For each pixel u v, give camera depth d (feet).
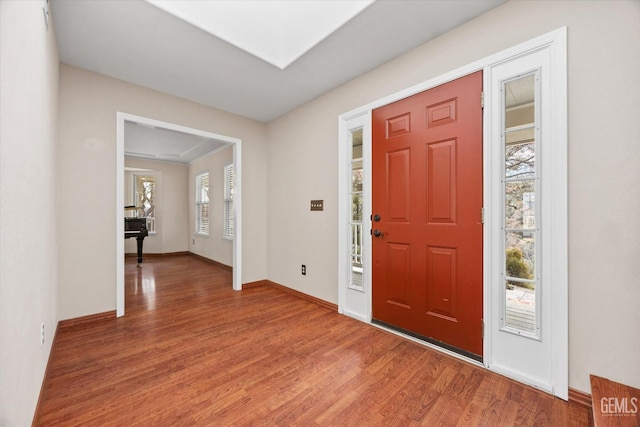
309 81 8.93
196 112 10.63
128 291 11.63
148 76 8.57
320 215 10.01
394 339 7.13
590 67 4.62
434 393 4.98
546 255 5.05
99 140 8.36
